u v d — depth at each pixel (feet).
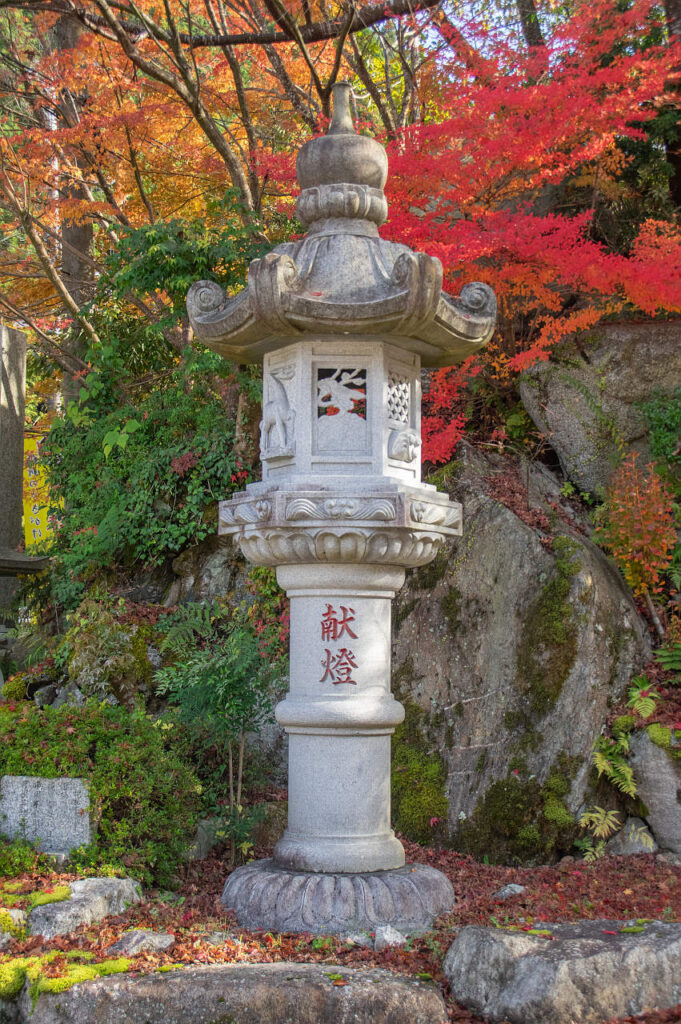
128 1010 12.42
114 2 27.12
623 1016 12.10
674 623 22.62
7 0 26.89
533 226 22.08
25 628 31.24
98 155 33.81
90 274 39.78
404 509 14.80
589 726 20.81
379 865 15.67
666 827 19.90
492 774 20.94
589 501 26.76
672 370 26.58
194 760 21.47
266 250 28.12
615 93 25.39
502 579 22.82
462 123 23.32
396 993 12.50
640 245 25.80
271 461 16.71
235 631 22.56
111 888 15.42
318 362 15.98
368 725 15.75
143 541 28.40
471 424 29.27
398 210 23.72
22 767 17.24
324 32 28.58
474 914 15.39
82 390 31.32
